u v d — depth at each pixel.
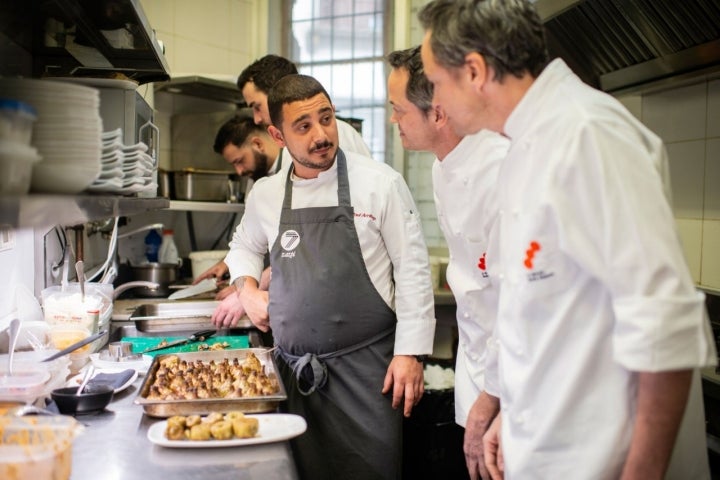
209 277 3.19
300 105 1.87
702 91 2.33
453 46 1.12
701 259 2.37
